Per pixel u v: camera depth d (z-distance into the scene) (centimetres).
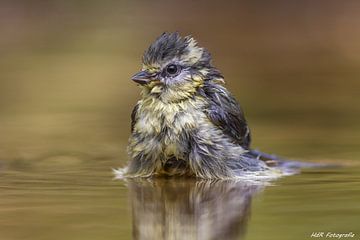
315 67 2319
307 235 769
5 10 3089
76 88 2034
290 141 1437
